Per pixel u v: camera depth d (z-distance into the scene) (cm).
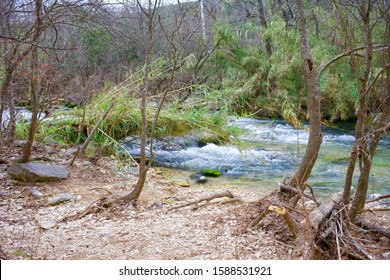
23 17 616
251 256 350
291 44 1414
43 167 608
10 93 718
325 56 1291
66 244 392
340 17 382
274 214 416
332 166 805
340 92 1330
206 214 477
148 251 373
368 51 356
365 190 388
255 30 1516
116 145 770
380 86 404
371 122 374
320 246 360
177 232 419
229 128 877
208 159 858
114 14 726
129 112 822
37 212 483
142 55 1241
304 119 1402
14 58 540
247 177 734
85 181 622
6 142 723
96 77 1069
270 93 1413
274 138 1082
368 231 391
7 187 557
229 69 1465
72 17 622
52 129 811
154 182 661
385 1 389
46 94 766
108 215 477
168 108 854
